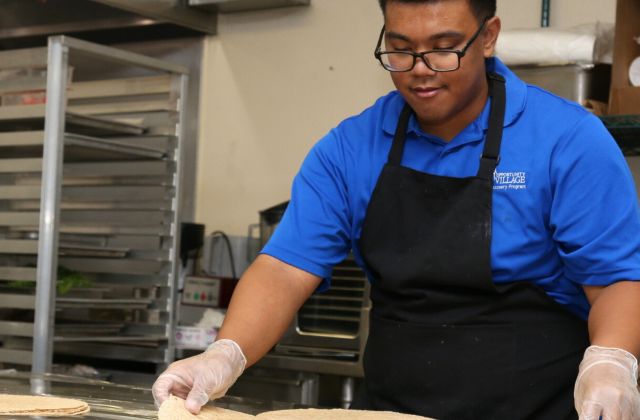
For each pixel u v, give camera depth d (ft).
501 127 5.75
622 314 5.27
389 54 5.47
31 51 10.89
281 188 13.30
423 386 5.82
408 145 6.07
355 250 6.32
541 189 5.63
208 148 13.88
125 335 11.73
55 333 10.94
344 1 12.84
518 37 10.09
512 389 5.65
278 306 5.93
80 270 12.10
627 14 9.72
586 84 9.95
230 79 13.71
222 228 13.73
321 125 13.01
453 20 5.24
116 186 12.05
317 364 10.89
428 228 5.81
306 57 13.14
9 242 10.80
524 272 5.72
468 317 5.75
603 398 4.63
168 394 5.10
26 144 10.62
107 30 13.76
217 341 5.66
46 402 5.70
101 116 12.31
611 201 5.46
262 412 5.84
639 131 9.61
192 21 13.35
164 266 11.71
